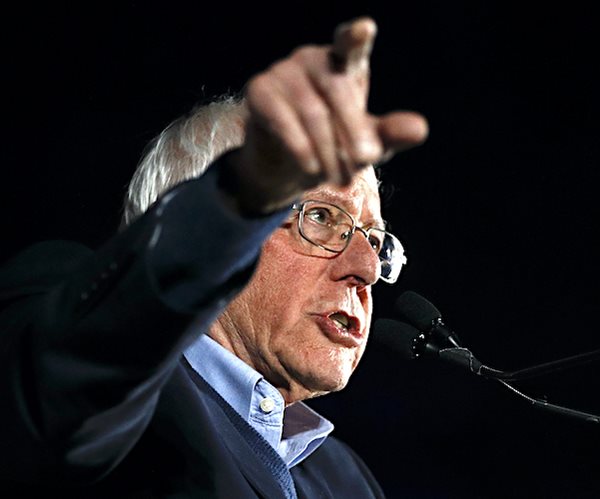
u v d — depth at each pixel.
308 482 6.79
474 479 12.98
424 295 13.65
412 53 13.68
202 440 5.37
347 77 3.14
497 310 13.65
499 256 13.72
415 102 13.74
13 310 4.33
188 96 12.84
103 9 12.66
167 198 3.71
